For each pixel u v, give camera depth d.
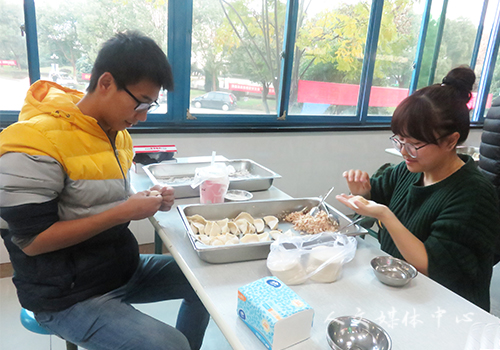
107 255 1.00
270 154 2.71
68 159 0.88
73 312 0.93
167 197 1.11
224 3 2.29
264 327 0.61
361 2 2.75
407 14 2.95
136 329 0.89
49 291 0.91
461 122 0.95
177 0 2.14
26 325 1.06
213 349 1.53
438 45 3.15
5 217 0.80
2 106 1.89
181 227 1.09
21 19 1.82
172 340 0.89
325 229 1.07
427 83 3.28
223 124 2.53
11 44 1.83
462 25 3.22
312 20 2.62
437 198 1.03
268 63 2.59
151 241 2.35
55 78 1.98
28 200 0.81
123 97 0.90
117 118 0.96
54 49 1.93
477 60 3.47
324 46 2.74
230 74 2.47
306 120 2.87
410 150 0.99
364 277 0.88
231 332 0.65
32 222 0.82
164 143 2.31
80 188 0.92
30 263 0.90
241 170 1.79
